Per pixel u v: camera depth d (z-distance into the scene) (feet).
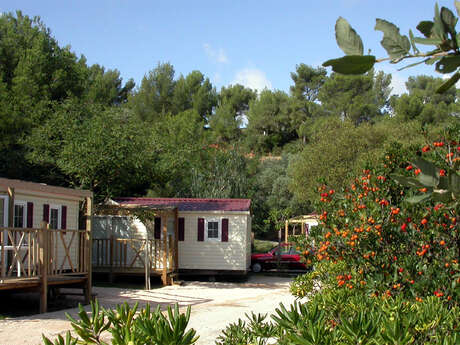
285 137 180.55
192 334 9.87
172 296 53.88
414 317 13.58
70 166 59.77
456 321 14.44
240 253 71.36
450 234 20.30
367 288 21.68
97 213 65.51
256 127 179.32
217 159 106.63
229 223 71.97
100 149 59.88
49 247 41.78
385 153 25.95
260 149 174.60
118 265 65.92
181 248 72.18
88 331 10.28
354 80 162.81
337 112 161.27
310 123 166.50
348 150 97.81
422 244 21.39
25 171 74.79
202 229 72.18
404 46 5.77
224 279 74.43
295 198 121.39
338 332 12.12
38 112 72.38
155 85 176.24
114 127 62.34
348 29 5.89
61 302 47.29
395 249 22.48
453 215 19.45
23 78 77.51
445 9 5.49
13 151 72.43
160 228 68.49
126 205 66.90
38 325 34.88
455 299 19.21
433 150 21.66
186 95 180.75
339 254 23.73
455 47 5.59
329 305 16.51
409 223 22.08
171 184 101.04
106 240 65.26
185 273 71.87
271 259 83.20
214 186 101.76
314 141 107.65
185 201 76.74
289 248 84.23
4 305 44.91
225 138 176.96
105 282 65.98
